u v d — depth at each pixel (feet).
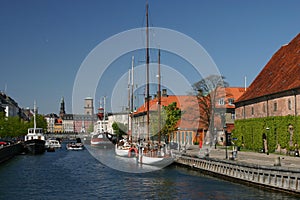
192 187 143.23
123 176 177.68
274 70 243.19
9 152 278.05
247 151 238.89
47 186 151.94
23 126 462.60
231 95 319.68
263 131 225.15
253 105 244.42
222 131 315.99
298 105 190.39
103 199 126.31
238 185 145.69
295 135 191.52
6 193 137.59
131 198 127.03
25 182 162.61
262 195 123.54
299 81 192.75
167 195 129.59
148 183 155.12
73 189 144.77
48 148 382.01
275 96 214.07
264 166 133.69
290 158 178.19
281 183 124.26
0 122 411.75
